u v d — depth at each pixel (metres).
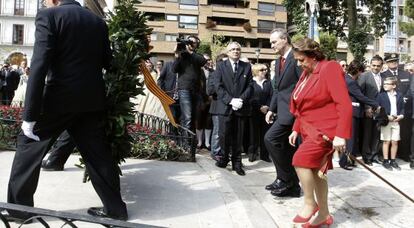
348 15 24.58
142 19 4.64
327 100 4.02
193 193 5.15
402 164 8.24
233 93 6.71
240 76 6.74
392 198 5.57
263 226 4.27
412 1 24.89
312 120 4.09
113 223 2.35
